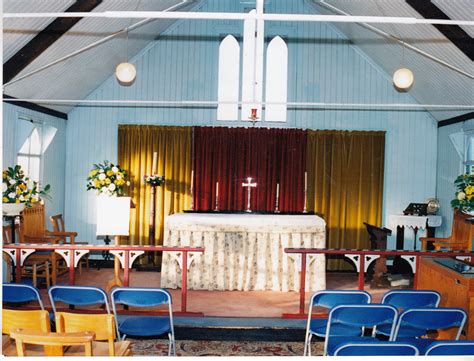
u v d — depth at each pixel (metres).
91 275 8.62
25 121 8.41
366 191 9.73
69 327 3.43
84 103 9.84
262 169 9.73
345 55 9.79
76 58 7.98
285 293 7.42
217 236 7.51
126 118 9.84
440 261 5.13
